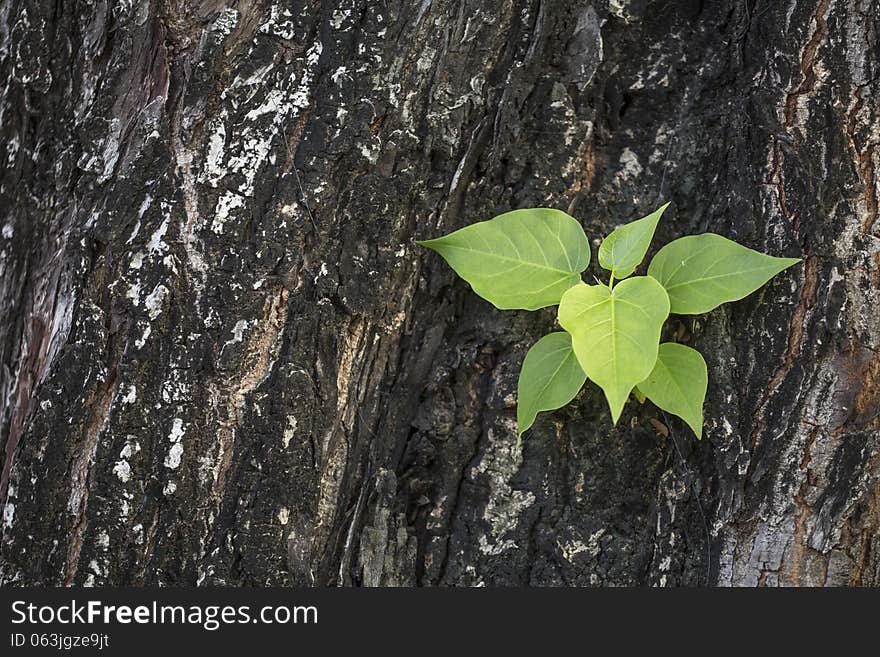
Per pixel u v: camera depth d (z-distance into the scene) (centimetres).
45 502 98
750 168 98
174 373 97
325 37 97
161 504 98
